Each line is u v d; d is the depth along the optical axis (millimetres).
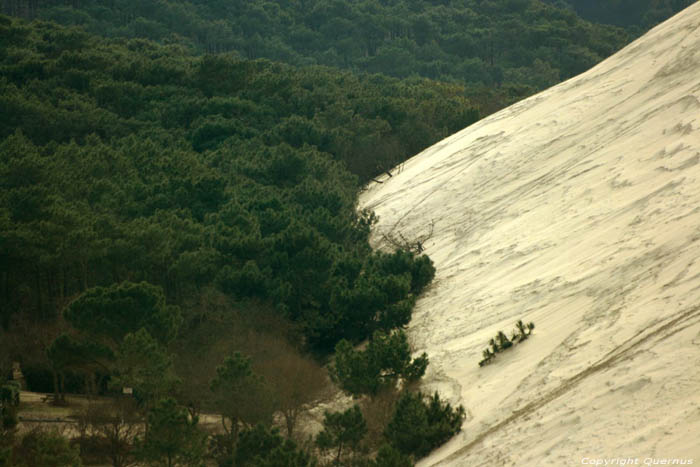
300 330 91062
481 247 103688
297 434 66125
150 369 63750
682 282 57844
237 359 63344
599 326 60125
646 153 94312
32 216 104438
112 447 59375
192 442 56125
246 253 97125
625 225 79125
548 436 46594
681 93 103938
